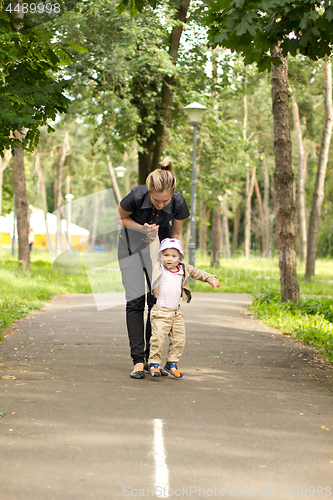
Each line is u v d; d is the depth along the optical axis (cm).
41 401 401
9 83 531
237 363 583
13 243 2931
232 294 1590
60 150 3403
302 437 342
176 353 500
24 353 591
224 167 2127
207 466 291
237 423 364
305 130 3164
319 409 408
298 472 288
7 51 520
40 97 525
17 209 1725
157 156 1808
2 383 452
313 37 453
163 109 1742
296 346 707
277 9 443
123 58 1484
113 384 459
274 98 1062
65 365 535
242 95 2008
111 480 272
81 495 256
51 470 282
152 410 386
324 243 4875
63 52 555
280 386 484
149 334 530
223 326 873
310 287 1834
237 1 414
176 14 1603
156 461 295
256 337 771
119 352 618
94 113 1645
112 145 1920
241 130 2106
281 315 952
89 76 1529
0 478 272
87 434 333
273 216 4572
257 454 310
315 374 544
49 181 4225
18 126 521
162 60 1509
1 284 1296
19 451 306
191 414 380
